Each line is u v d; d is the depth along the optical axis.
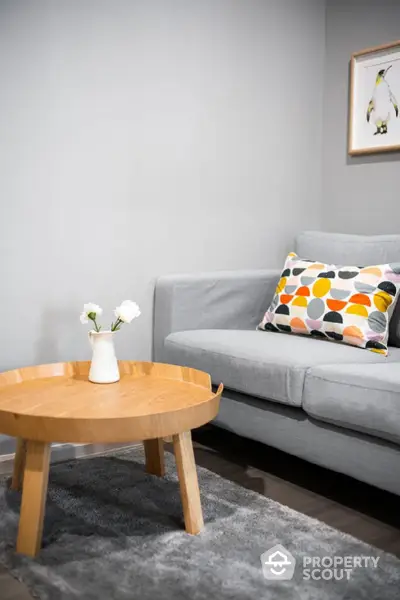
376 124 3.37
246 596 1.66
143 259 3.10
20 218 2.73
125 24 2.95
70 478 2.45
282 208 3.58
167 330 2.99
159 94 3.08
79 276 2.91
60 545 1.92
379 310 2.58
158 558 1.84
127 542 1.94
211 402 2.01
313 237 3.22
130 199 3.03
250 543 1.94
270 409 2.45
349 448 2.16
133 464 2.62
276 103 3.50
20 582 1.73
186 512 2.00
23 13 2.67
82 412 1.90
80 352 2.94
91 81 2.87
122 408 1.95
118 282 3.03
